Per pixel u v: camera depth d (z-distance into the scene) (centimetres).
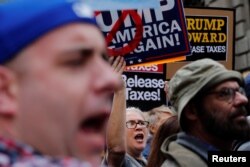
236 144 289
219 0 1545
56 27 99
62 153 98
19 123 98
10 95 98
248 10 1434
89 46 100
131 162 373
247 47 1409
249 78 365
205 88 251
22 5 100
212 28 725
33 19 98
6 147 97
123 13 442
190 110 258
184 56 463
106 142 307
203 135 256
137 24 448
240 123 249
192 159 251
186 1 1705
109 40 440
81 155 98
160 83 638
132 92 633
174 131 309
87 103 98
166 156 265
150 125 525
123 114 307
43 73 97
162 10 461
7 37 98
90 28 102
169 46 460
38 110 97
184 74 259
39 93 97
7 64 98
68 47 98
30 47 98
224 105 249
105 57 110
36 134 97
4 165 96
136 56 449
